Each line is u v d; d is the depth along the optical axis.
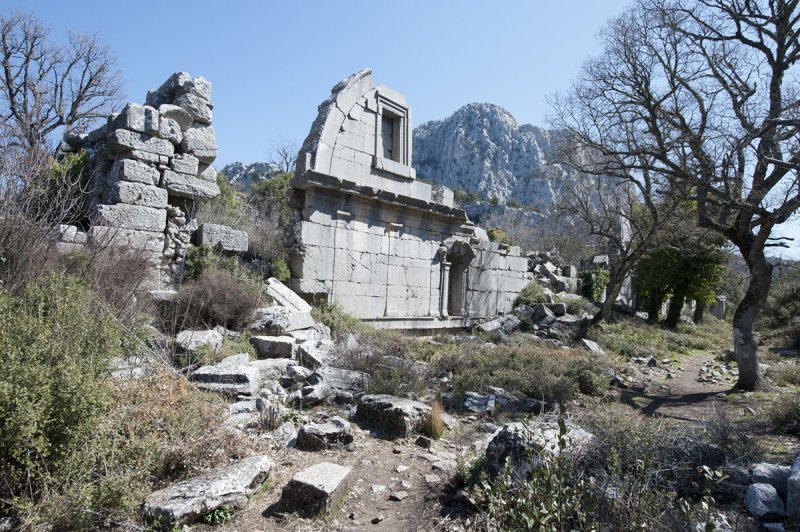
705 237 18.73
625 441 4.95
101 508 3.97
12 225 7.39
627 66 14.75
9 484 3.85
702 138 11.44
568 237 40.59
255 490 4.81
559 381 9.53
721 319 43.31
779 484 4.73
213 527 4.24
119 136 11.17
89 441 4.30
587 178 24.00
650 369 14.75
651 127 13.64
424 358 11.95
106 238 9.68
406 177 17.33
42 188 9.13
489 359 11.02
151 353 7.45
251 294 10.94
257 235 14.66
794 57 11.18
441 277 18.92
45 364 4.39
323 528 4.36
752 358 11.59
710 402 10.34
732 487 4.76
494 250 21.39
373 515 4.67
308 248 14.03
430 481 5.36
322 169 14.48
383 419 6.96
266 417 6.45
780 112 10.37
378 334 13.22
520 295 22.59
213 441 5.21
